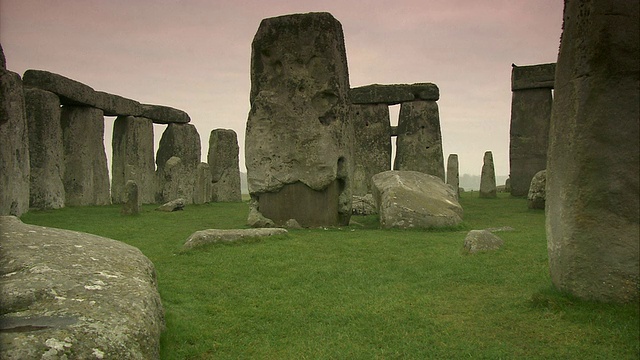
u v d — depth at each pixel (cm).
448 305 582
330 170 1307
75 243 497
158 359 380
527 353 448
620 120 493
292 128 1317
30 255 440
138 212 1579
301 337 506
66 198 1989
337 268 761
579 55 514
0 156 1312
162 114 2675
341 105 1331
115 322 348
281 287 674
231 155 2758
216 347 480
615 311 488
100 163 2136
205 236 923
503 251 830
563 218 535
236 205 2198
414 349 468
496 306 564
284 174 1315
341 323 540
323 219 1310
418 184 1445
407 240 983
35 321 331
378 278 707
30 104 1728
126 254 507
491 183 2433
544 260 759
